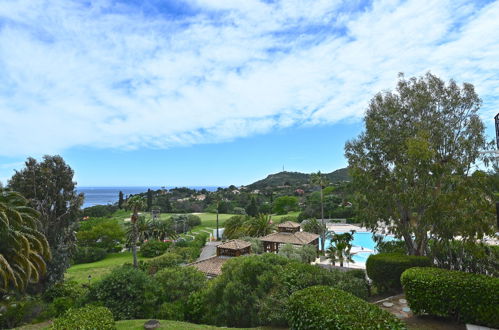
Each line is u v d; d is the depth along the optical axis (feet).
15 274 60.95
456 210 40.81
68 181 96.32
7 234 57.98
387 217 52.37
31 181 87.45
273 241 128.36
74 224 105.09
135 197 119.34
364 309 20.12
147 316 48.73
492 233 38.45
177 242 169.99
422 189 46.16
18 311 61.46
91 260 158.40
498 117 31.89
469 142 45.42
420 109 49.44
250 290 40.37
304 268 39.52
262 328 34.83
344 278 38.78
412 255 46.16
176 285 53.31
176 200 406.00
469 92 47.88
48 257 72.79
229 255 98.32
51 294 76.69
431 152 43.27
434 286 28.22
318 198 238.68
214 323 41.86
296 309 22.90
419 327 27.09
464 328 25.99
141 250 171.94
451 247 43.06
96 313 29.14
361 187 52.70
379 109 53.26
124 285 50.14
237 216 190.08
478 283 26.32
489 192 43.21
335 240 86.48
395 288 42.96
